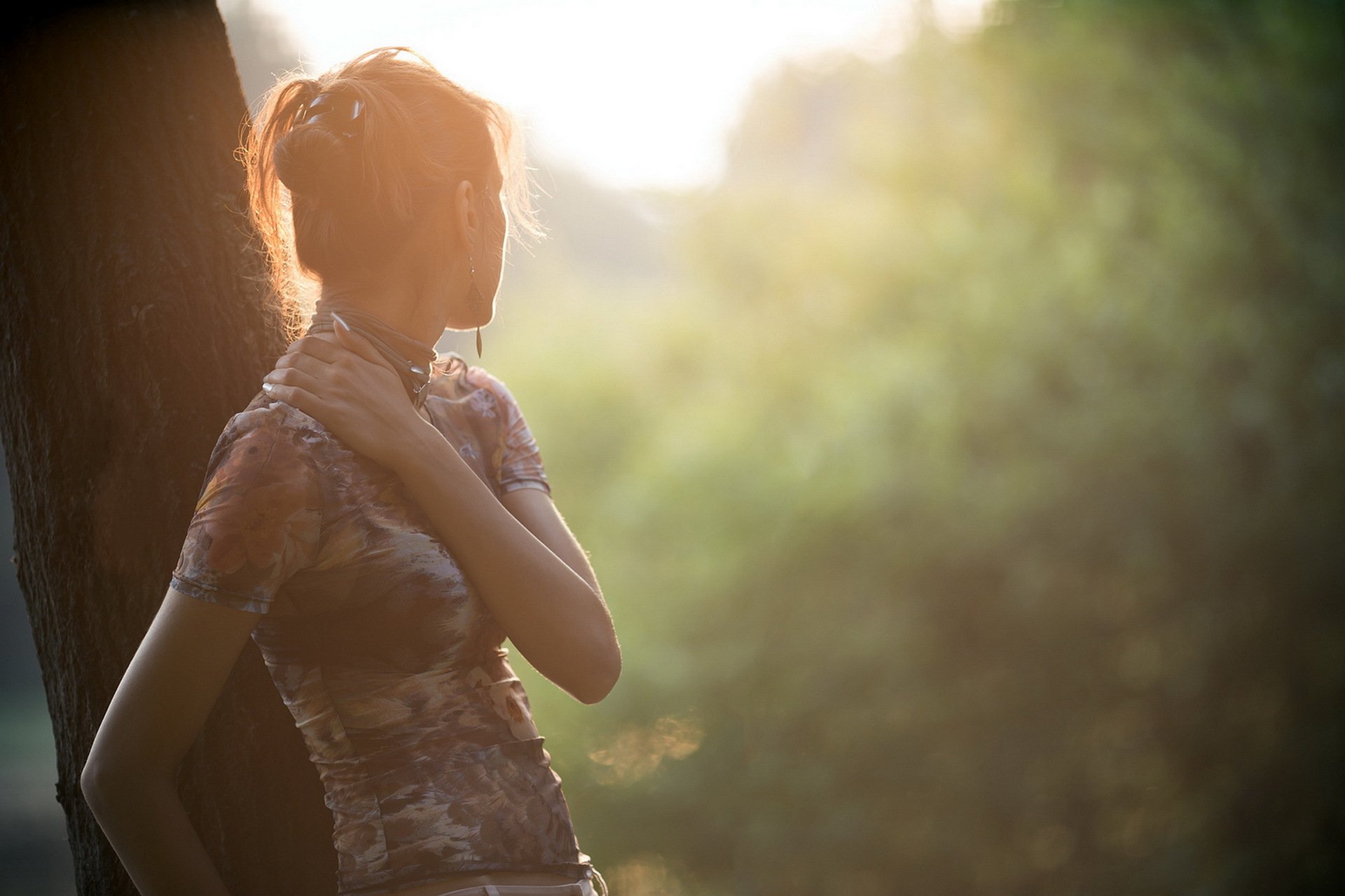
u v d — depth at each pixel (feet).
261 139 5.79
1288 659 31.27
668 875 39.17
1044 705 34.32
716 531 39.29
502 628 5.50
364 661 5.13
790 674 36.14
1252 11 32.35
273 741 6.16
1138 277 31.78
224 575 4.72
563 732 39.42
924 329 36.70
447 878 5.04
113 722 4.69
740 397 44.42
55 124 6.29
